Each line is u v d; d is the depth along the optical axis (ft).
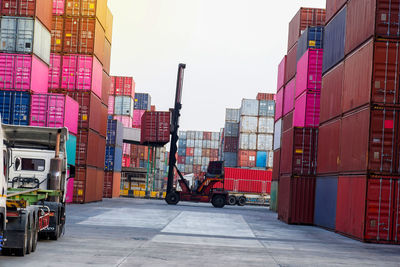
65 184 48.55
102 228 60.39
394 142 58.39
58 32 117.70
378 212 58.23
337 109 73.05
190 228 67.00
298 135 87.76
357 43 64.69
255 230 69.77
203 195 140.05
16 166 43.88
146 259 36.58
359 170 61.00
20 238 34.30
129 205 122.42
